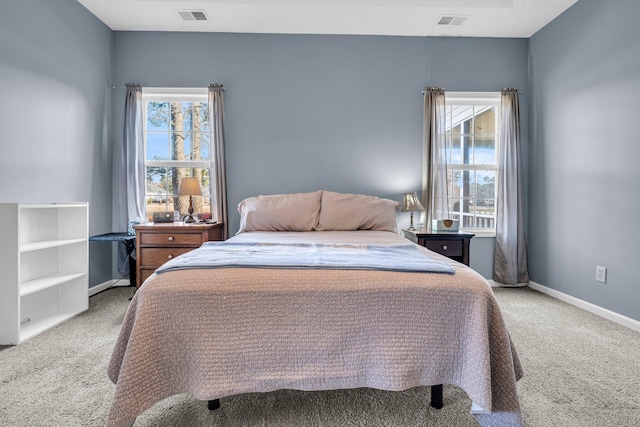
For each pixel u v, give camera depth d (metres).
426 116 3.57
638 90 2.39
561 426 1.35
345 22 3.36
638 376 1.74
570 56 3.04
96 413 1.42
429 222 3.55
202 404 1.50
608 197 2.64
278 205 3.16
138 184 3.55
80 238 2.77
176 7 3.12
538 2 2.99
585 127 2.87
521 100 3.66
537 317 2.66
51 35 2.73
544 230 3.40
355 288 1.26
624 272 2.50
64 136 2.88
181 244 3.07
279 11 3.17
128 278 3.58
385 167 3.64
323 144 3.62
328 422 1.37
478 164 3.82
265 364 1.22
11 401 1.50
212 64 3.58
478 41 3.64
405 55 3.62
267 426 1.35
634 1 2.41
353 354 1.24
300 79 3.60
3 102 2.31
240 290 1.25
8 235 2.08
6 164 2.34
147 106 3.72
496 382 1.22
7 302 2.08
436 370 1.24
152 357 1.17
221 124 3.51
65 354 1.98
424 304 1.26
